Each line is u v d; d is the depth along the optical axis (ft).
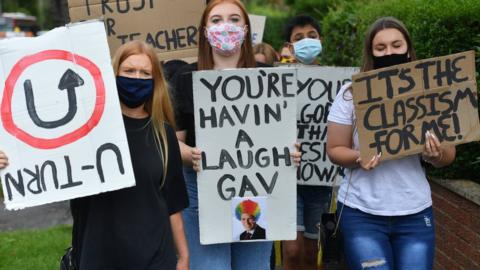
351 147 20.04
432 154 19.15
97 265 17.06
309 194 27.37
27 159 16.76
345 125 19.86
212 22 21.48
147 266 17.12
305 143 26.73
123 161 16.83
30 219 42.16
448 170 26.12
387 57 19.71
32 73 16.80
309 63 29.73
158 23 29.40
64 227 39.17
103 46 16.85
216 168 20.62
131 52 17.60
